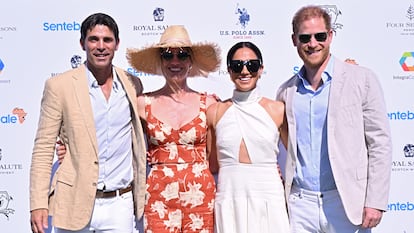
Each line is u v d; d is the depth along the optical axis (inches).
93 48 132.7
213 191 139.4
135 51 146.6
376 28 164.4
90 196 131.8
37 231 132.2
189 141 138.3
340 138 131.4
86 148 132.0
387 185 130.6
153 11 161.5
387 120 132.2
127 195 138.1
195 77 159.5
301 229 136.6
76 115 132.2
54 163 160.1
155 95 142.9
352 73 133.4
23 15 160.4
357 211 131.0
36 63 161.2
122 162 136.6
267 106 140.0
